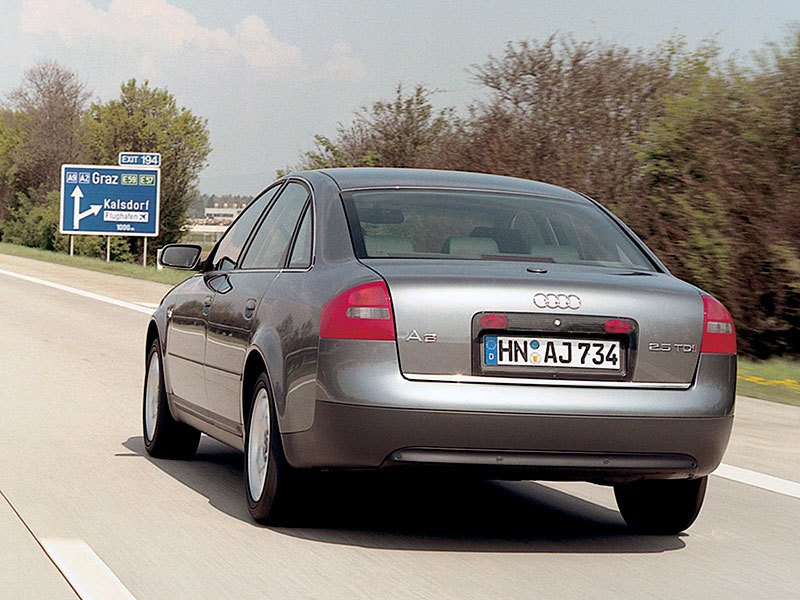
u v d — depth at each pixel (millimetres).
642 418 5590
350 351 5508
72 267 40094
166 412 8094
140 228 42406
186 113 68688
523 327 5551
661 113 24109
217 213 87688
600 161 26219
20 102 84000
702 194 19828
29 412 10086
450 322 5508
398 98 36781
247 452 6426
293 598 4914
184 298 7871
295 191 6996
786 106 18969
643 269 6309
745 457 8961
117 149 68188
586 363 5605
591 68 26750
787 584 5449
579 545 6113
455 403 5422
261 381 6242
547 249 6270
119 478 7441
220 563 5449
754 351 19406
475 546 5969
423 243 6117
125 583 5090
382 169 7004
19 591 4945
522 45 27688
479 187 6734
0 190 85875
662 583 5383
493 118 28016
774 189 18922
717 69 20172
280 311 6109
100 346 16016
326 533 6113
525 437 5469
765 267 19047
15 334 17312
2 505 6555
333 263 6016
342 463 5543
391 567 5469
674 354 5738
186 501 6812
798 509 7211
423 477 5715
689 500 6250
